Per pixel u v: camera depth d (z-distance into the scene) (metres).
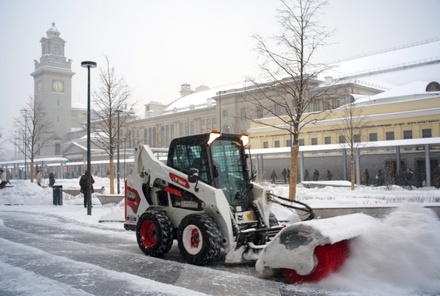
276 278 6.53
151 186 8.66
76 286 5.97
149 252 8.18
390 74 61.00
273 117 49.56
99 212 17.19
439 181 32.00
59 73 112.00
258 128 50.78
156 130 85.81
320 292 5.77
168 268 7.23
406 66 60.66
